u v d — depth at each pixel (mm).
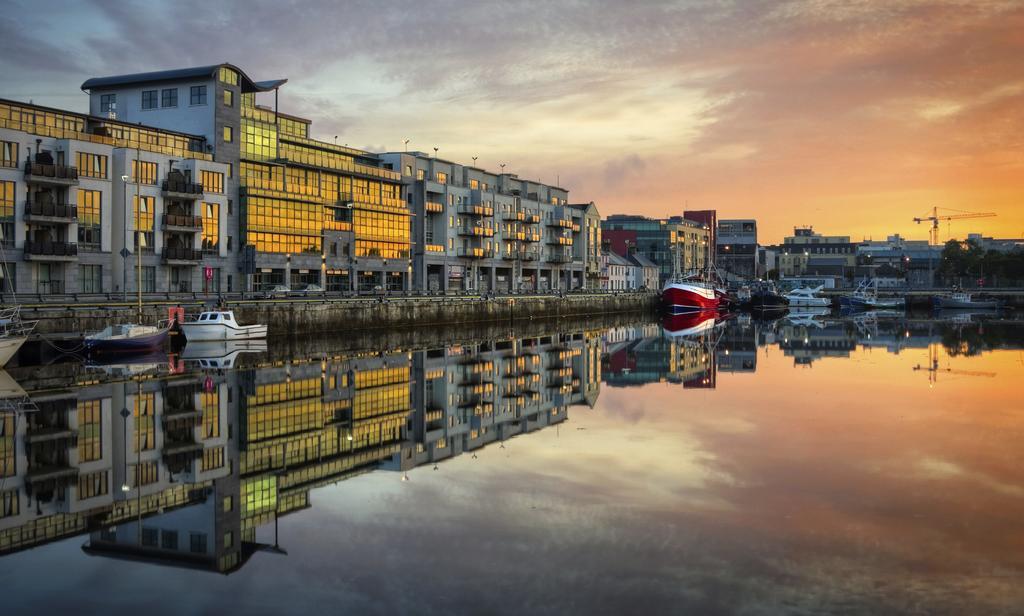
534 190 155250
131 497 21875
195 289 82188
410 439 30141
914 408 35469
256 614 14094
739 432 30125
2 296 60938
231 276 86438
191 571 16203
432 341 78250
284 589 15195
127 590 15312
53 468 25125
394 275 113688
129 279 75125
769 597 14656
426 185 119250
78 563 16719
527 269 150125
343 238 103000
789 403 37406
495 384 46938
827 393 40719
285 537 18156
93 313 58812
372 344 72750
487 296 110875
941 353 64500
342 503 20953
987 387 42594
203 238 83000
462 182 134375
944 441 28016
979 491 21359
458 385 46219
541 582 15414
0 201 66500
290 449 28250
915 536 17812
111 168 74625
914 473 23375
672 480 22812
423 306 95500
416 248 119000
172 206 80000
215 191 84000
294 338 76000
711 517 19266
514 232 143500
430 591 15031
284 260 92625
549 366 56688
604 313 143750
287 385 44219
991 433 29500
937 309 177000
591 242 172625
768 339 83438
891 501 20469
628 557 16656
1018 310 174500
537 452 26984
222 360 56344
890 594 14750
